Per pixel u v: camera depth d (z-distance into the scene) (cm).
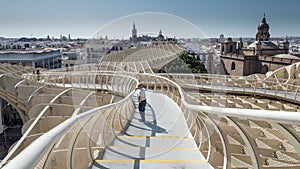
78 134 313
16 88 1212
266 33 6419
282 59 4316
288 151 462
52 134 172
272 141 494
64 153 307
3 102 3256
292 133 166
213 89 1016
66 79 1484
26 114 1409
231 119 240
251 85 1570
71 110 781
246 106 1064
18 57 4538
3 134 2911
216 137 429
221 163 376
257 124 571
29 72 2248
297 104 1168
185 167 372
